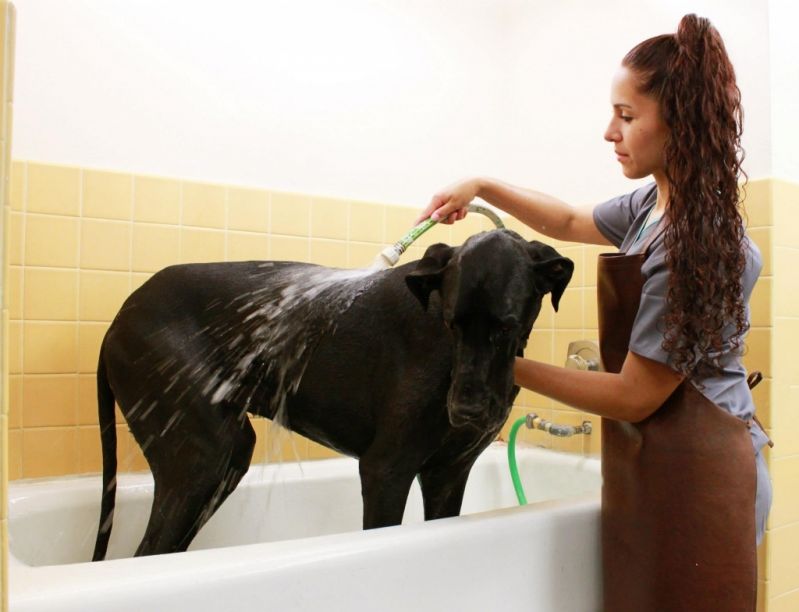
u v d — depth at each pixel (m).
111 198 1.61
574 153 2.07
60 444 1.56
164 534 1.15
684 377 0.94
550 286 0.94
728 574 0.93
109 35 1.62
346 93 1.96
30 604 0.69
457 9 2.20
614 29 1.96
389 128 2.04
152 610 0.75
